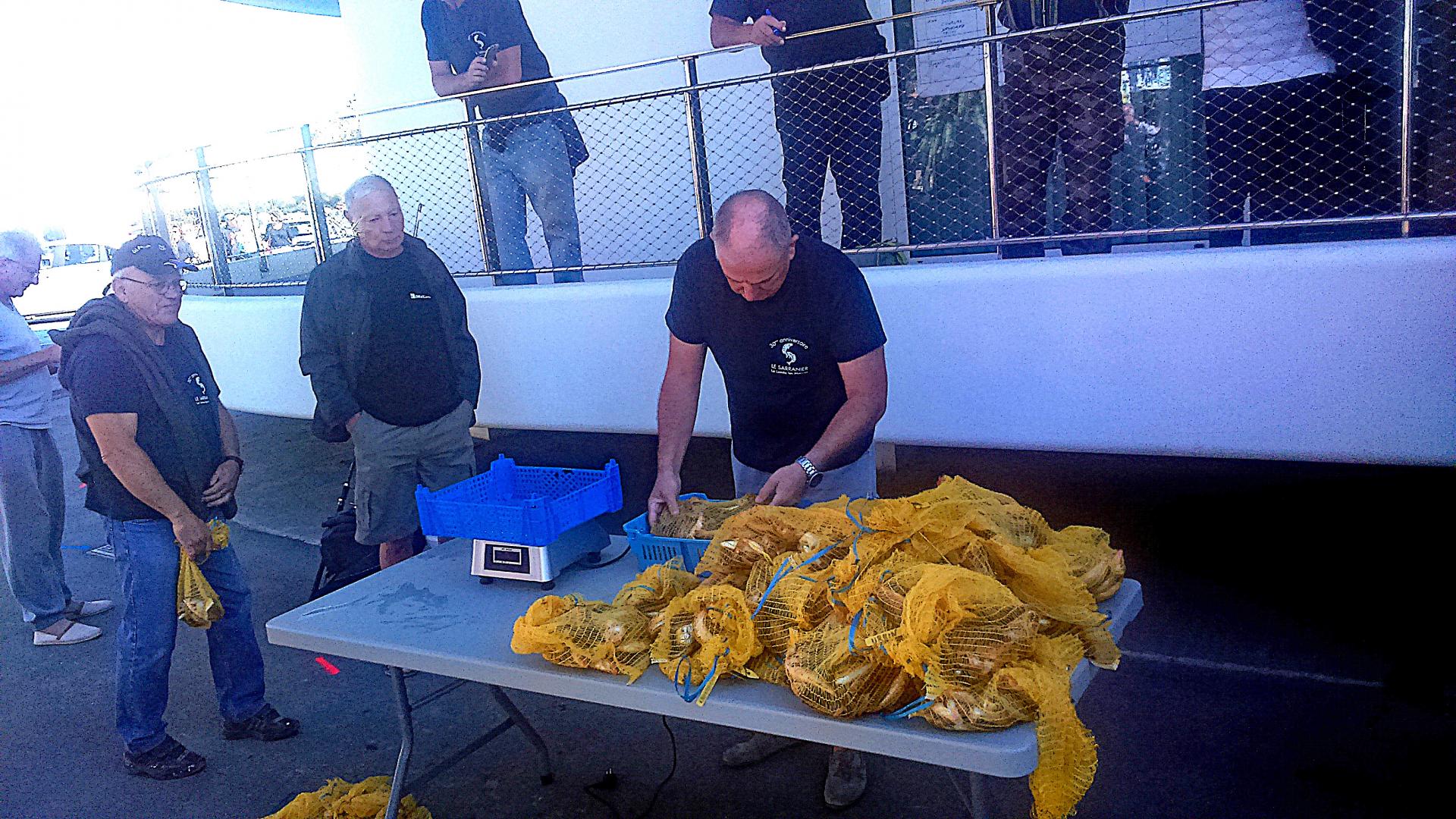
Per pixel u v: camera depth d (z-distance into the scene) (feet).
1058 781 5.77
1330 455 11.98
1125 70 15.17
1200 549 14.96
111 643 16.33
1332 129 13.37
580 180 21.33
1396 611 12.59
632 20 20.01
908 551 6.80
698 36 19.47
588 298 16.11
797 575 6.88
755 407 10.59
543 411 17.13
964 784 8.75
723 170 19.80
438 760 11.76
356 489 14.17
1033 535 7.55
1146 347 12.54
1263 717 10.82
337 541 15.80
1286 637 12.35
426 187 22.53
